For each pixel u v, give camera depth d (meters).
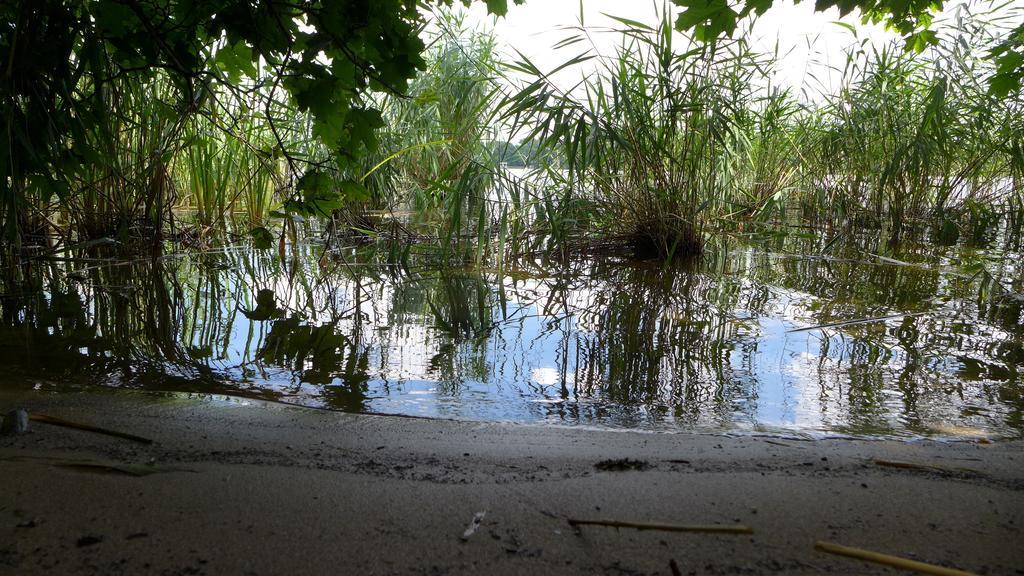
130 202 4.68
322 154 5.48
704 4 2.69
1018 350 2.51
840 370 2.28
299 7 2.20
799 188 7.16
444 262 4.52
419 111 6.40
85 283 3.49
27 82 2.48
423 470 1.39
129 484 1.26
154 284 3.54
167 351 2.37
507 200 4.62
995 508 1.23
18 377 2.00
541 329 2.80
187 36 2.49
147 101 4.32
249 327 2.75
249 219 5.93
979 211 6.32
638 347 2.54
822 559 1.05
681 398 2.02
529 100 4.28
